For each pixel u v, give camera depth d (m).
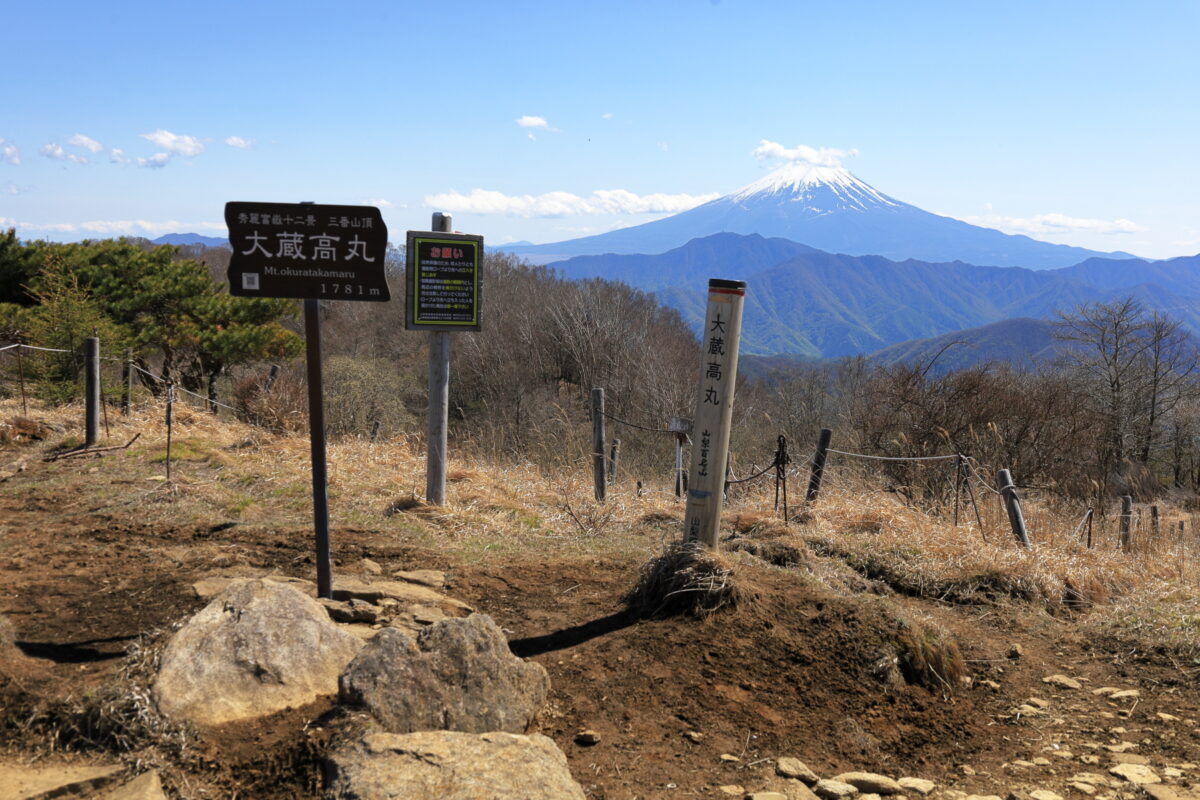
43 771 3.26
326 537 5.06
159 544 6.29
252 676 3.83
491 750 3.36
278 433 11.94
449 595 5.77
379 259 4.83
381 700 3.62
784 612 5.65
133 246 19.06
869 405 16.56
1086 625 6.74
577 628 5.40
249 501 7.72
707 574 5.49
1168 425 28.33
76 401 12.30
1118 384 27.48
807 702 4.79
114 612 4.77
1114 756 4.59
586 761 3.94
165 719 3.51
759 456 21.03
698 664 4.95
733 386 5.81
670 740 4.23
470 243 7.84
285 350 19.91
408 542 6.93
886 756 4.45
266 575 5.55
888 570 7.50
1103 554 8.48
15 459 8.93
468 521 7.68
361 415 15.89
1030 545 8.19
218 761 3.38
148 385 14.67
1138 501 20.09
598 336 32.56
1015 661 5.97
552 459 12.91
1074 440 17.08
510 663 4.09
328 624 4.23
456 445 14.95
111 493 7.74
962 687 5.46
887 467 13.33
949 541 8.02
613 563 6.70
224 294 19.69
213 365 19.53
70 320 13.04
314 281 4.81
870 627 5.46
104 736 3.46
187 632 3.94
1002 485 8.62
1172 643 6.12
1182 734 4.88
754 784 3.92
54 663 4.04
